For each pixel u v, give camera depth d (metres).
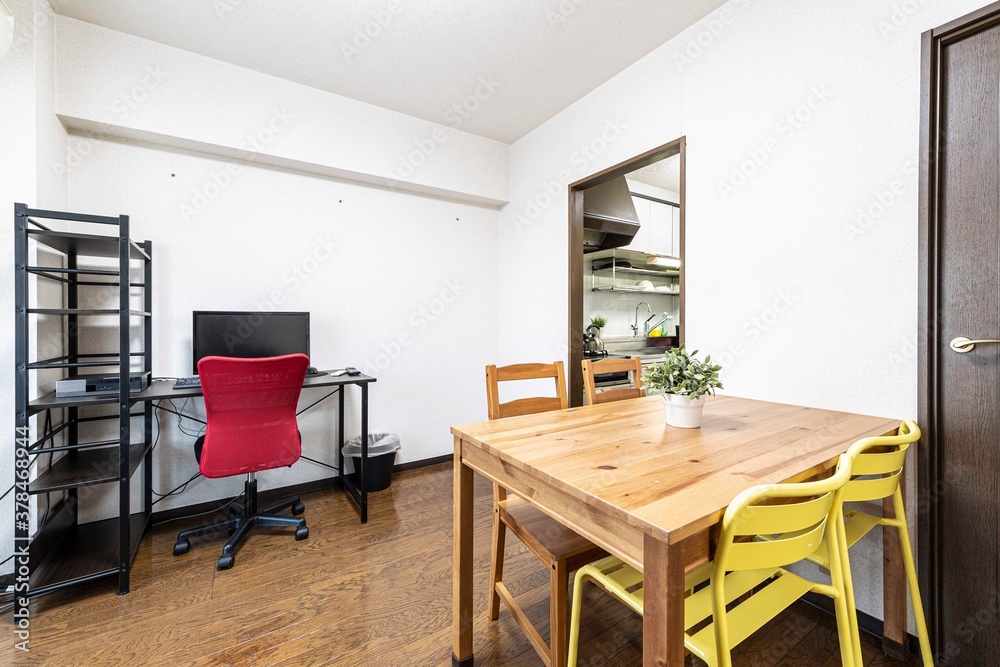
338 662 1.37
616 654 1.41
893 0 1.45
